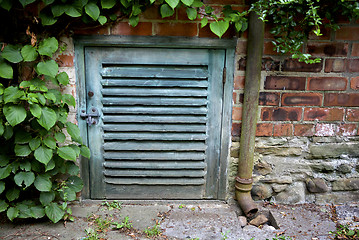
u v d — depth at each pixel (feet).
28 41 6.84
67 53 6.99
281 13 6.74
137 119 7.55
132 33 6.94
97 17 6.39
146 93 7.40
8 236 6.59
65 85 6.79
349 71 7.47
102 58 7.18
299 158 8.02
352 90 7.59
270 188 8.13
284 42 6.90
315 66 7.38
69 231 6.82
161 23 6.91
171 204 8.07
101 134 7.64
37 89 6.07
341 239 6.72
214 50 7.25
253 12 6.79
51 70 6.16
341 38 7.25
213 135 7.78
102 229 6.91
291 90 7.50
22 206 6.75
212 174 8.05
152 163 7.88
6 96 5.80
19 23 6.73
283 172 8.08
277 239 6.64
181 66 7.36
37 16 6.71
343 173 8.13
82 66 7.18
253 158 7.77
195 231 6.95
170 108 7.55
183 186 8.14
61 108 6.70
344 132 7.87
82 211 7.61
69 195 7.00
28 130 7.09
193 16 6.56
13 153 6.71
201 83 7.43
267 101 7.53
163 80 7.39
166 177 8.02
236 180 7.87
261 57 7.09
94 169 7.86
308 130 7.80
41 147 6.26
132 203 8.06
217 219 7.43
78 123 7.48
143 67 7.31
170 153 7.84
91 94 7.34
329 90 7.56
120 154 7.75
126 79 7.35
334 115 7.73
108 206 7.84
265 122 7.68
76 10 6.30
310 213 7.75
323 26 7.13
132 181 7.98
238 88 7.47
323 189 8.10
